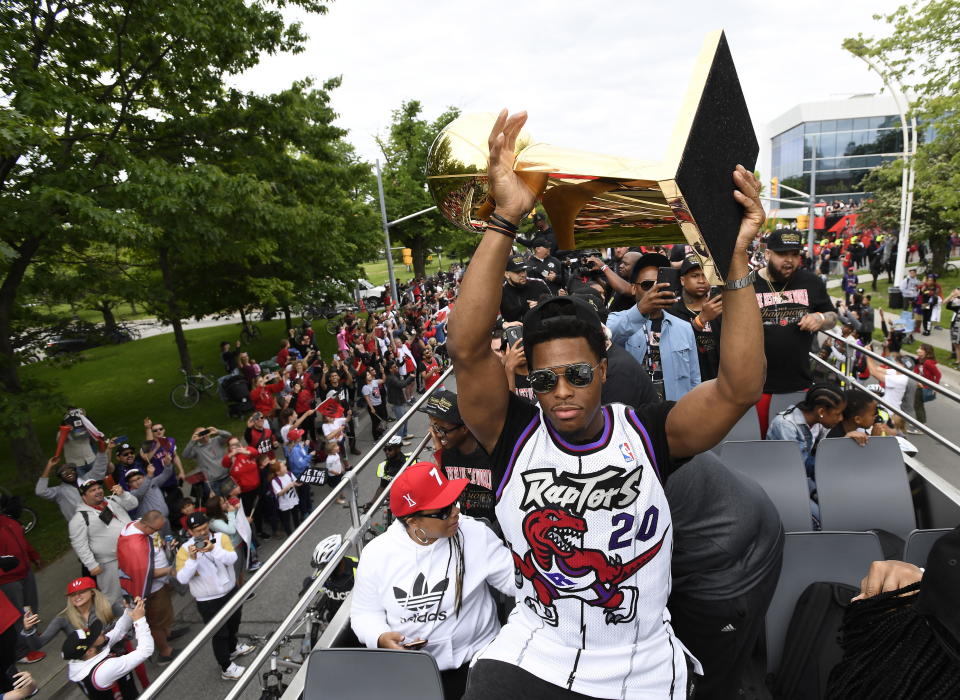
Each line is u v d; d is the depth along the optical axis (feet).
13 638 21.54
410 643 8.56
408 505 8.82
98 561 25.44
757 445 12.14
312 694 7.75
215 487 32.81
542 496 4.81
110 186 37.68
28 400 37.01
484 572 9.40
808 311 15.28
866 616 4.62
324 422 41.70
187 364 65.31
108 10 41.22
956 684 3.80
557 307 4.61
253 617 26.76
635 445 4.73
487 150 4.83
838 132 204.54
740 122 4.66
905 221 79.77
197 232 43.83
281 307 86.02
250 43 46.47
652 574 4.83
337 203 73.87
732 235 4.36
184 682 23.30
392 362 47.67
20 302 46.29
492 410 5.02
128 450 31.94
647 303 14.39
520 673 5.04
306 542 32.58
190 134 48.98
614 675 4.88
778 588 9.13
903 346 64.03
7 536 26.08
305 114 55.16
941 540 4.02
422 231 142.72
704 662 7.43
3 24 36.40
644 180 4.03
